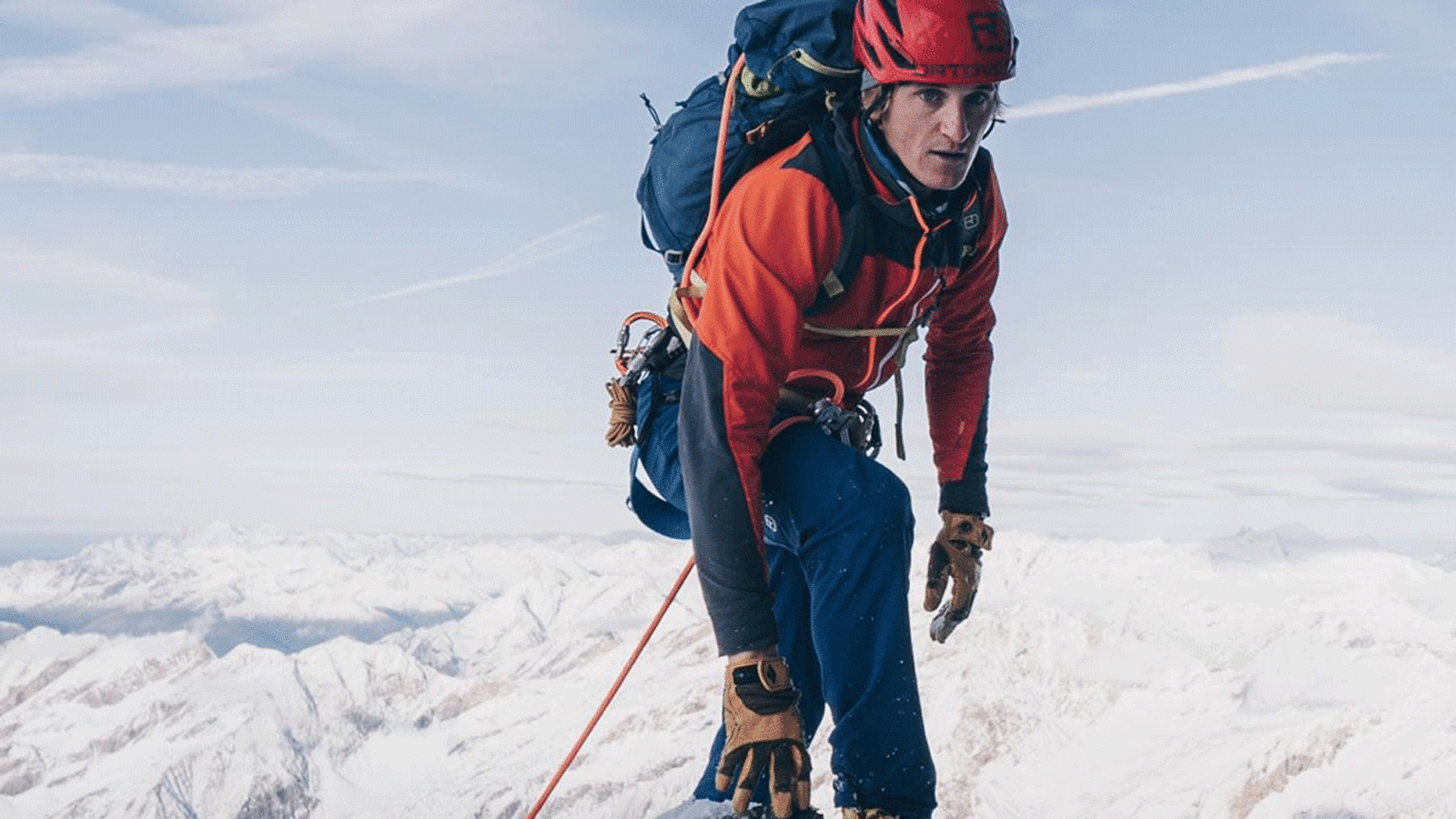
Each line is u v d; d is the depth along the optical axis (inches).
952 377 126.8
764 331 95.0
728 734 91.5
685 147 108.6
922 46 94.3
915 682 95.1
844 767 96.2
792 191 97.5
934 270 106.5
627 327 122.6
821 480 95.3
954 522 128.5
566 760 114.7
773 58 101.3
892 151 99.8
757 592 92.7
